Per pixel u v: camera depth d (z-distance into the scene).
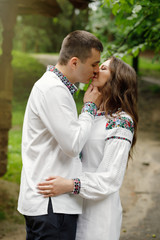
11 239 3.68
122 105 1.95
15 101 11.77
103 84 1.99
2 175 5.29
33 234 1.84
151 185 5.67
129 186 5.69
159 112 11.84
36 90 1.83
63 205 1.78
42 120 1.78
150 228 4.06
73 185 1.79
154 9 3.11
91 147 1.96
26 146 1.87
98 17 11.12
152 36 3.53
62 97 1.76
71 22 17.30
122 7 2.94
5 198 4.68
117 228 1.94
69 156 1.76
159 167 6.55
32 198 1.77
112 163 1.84
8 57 5.05
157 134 9.39
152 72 18.61
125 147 1.86
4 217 4.19
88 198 1.81
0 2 4.80
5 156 5.25
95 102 1.93
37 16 20.55
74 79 1.88
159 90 14.49
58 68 1.89
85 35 1.83
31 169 1.81
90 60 1.84
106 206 1.90
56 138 1.74
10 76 5.07
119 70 1.99
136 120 2.02
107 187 1.82
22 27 23.97
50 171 1.78
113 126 1.89
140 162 6.93
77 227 1.97
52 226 1.75
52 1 5.11
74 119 1.78
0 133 5.12
